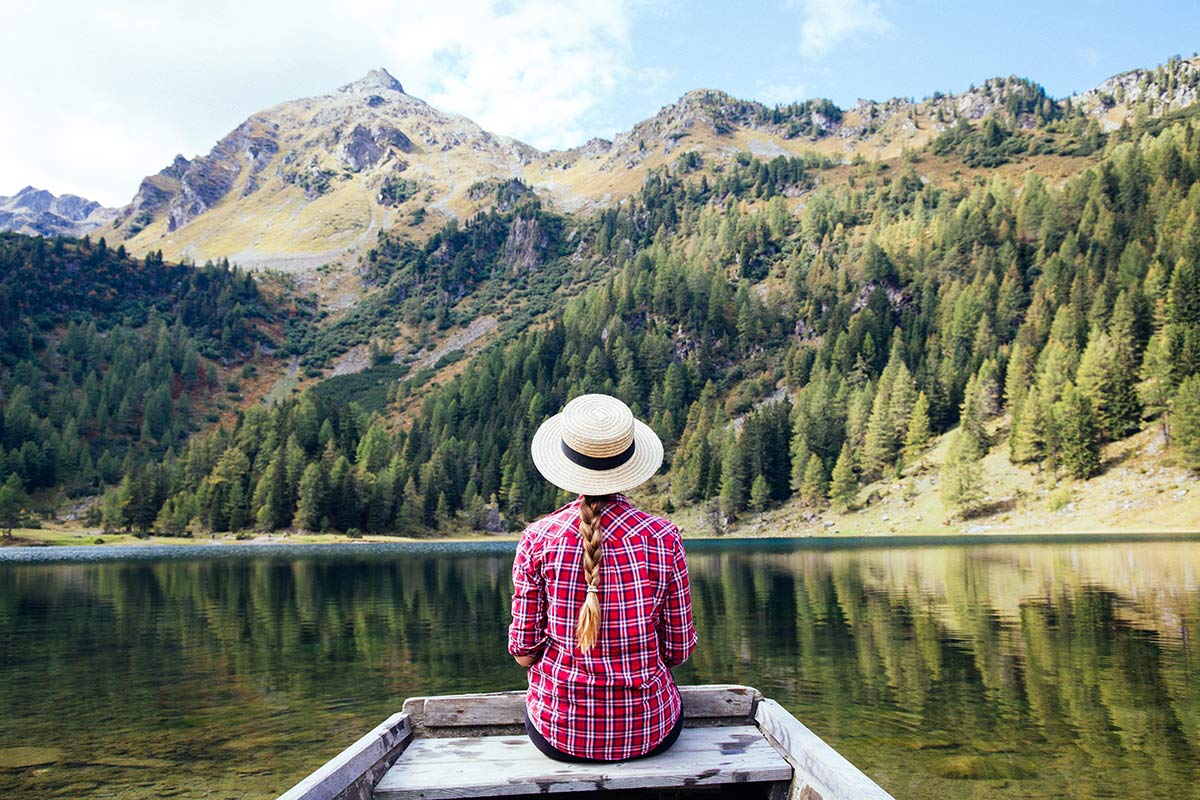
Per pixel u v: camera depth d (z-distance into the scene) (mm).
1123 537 79312
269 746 13469
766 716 4191
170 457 191000
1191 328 108250
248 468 145000
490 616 30578
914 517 112688
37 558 81625
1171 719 14188
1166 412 103438
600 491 3539
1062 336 132125
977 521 104062
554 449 3742
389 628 27297
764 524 127875
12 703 16594
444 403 196250
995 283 170250
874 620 27234
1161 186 172750
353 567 64062
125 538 125562
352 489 135750
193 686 18109
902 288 199375
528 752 3924
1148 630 23672
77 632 26953
